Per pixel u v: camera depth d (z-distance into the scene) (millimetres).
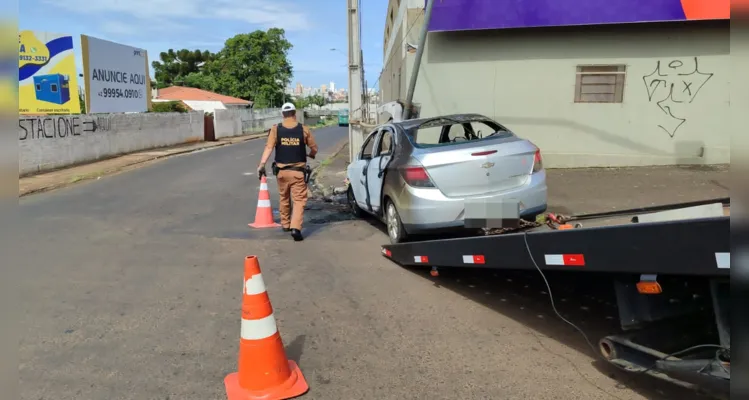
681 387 3162
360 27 14719
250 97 59375
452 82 12102
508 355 3707
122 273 5664
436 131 6383
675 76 11148
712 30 10867
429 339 3998
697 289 2766
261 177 8070
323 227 7992
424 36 10406
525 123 11906
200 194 11148
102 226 8023
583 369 3477
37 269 5770
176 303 4777
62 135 16125
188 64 70812
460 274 5520
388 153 6535
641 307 3020
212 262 6094
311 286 5242
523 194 5621
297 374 3395
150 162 18188
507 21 11227
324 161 17656
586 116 11641
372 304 4738
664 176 10250
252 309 3205
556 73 11633
